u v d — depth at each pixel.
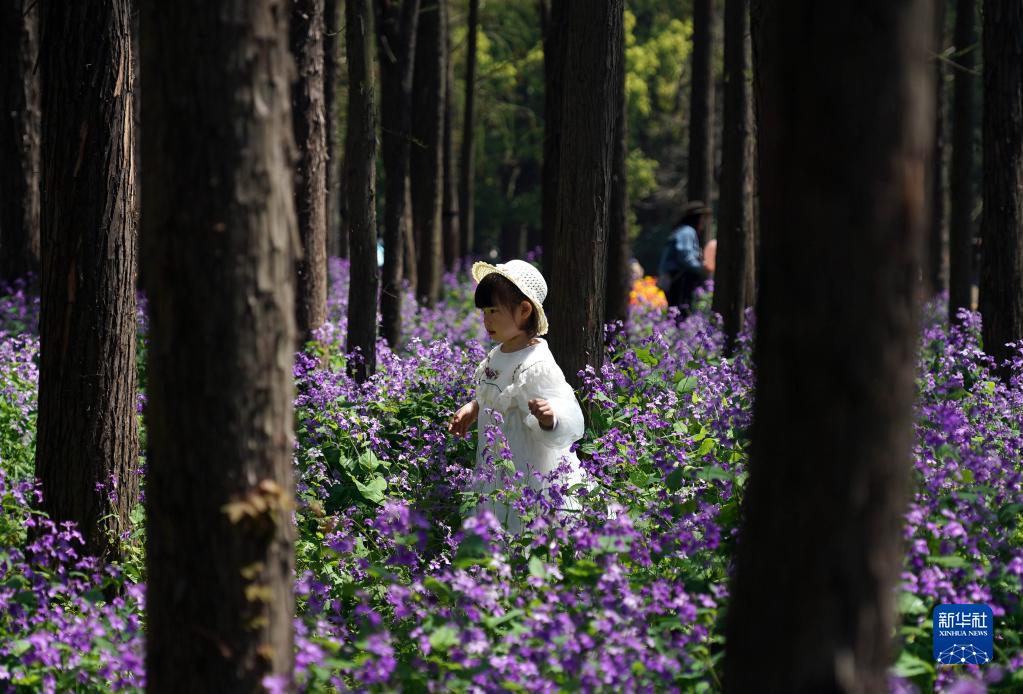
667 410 11.80
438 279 28.08
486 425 10.05
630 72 62.50
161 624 5.82
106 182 9.54
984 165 15.31
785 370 4.91
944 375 12.80
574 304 12.84
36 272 21.70
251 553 5.72
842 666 4.92
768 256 5.01
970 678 6.51
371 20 14.30
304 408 12.34
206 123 5.51
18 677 6.70
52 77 9.45
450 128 32.25
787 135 4.89
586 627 6.48
